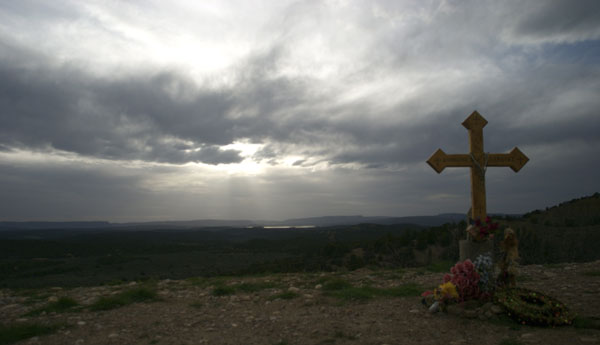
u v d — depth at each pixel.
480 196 7.37
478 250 6.61
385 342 4.69
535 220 39.50
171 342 5.07
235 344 4.92
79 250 96.44
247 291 9.20
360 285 9.34
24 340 5.28
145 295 8.34
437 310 5.89
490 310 5.49
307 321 5.93
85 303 8.02
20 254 85.88
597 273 8.58
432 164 7.39
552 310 5.04
